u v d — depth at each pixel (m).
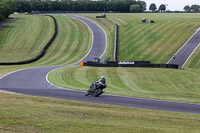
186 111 24.58
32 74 58.81
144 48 107.69
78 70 67.44
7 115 16.94
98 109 21.69
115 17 189.25
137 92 39.78
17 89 37.66
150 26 140.62
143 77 60.97
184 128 16.95
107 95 33.91
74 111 19.84
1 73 59.12
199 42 108.12
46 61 96.25
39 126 14.99
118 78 59.53
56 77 56.28
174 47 105.06
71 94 33.66
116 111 21.33
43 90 37.22
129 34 128.50
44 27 145.38
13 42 124.38
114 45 114.56
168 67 71.81
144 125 17.03
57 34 131.00
